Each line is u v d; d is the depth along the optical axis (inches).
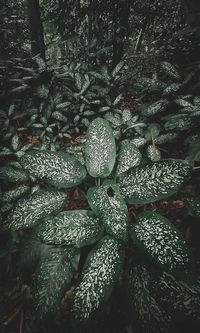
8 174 29.5
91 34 61.7
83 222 20.7
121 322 19.2
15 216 21.4
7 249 24.7
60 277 18.9
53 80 46.8
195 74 42.6
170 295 17.3
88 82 45.4
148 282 18.4
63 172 23.6
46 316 16.9
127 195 20.8
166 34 60.0
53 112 42.3
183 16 62.1
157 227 18.8
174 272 16.0
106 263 18.3
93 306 16.2
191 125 32.9
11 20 60.2
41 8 64.3
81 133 44.1
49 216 21.4
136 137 34.1
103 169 23.7
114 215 19.3
